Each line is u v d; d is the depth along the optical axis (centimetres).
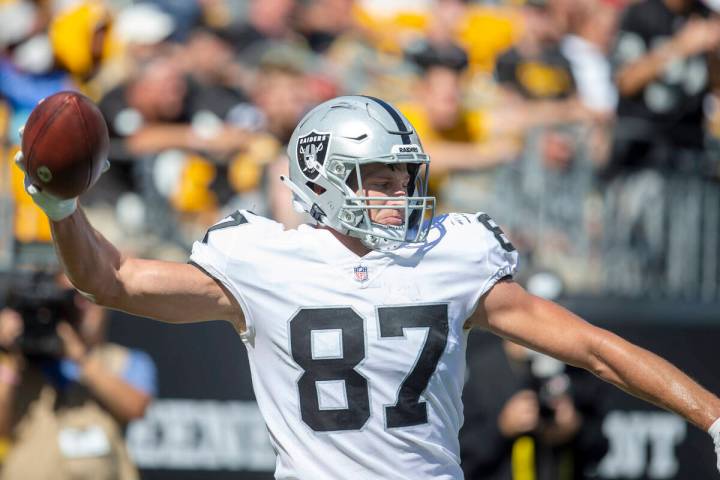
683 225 2636
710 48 2655
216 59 2808
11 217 2414
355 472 1174
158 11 2911
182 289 1173
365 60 2977
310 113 1241
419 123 2595
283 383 1190
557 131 2600
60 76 2586
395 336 1170
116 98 2564
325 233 1204
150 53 2836
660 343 2595
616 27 2986
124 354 2173
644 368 1162
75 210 1110
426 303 1180
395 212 1195
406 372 1172
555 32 2955
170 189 2514
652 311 2588
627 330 2583
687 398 1151
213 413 2459
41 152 1070
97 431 2064
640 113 2648
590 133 2611
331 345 1170
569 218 2594
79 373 2072
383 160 1177
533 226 2580
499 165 2584
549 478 2202
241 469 2458
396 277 1183
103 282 1140
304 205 1237
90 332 2139
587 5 2988
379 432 1168
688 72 2648
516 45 2847
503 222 2577
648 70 2627
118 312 2452
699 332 2603
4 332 2052
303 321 1173
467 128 2602
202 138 2536
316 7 3120
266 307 1180
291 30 3061
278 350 1184
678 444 2556
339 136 1189
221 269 1181
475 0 3177
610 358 1179
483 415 2202
